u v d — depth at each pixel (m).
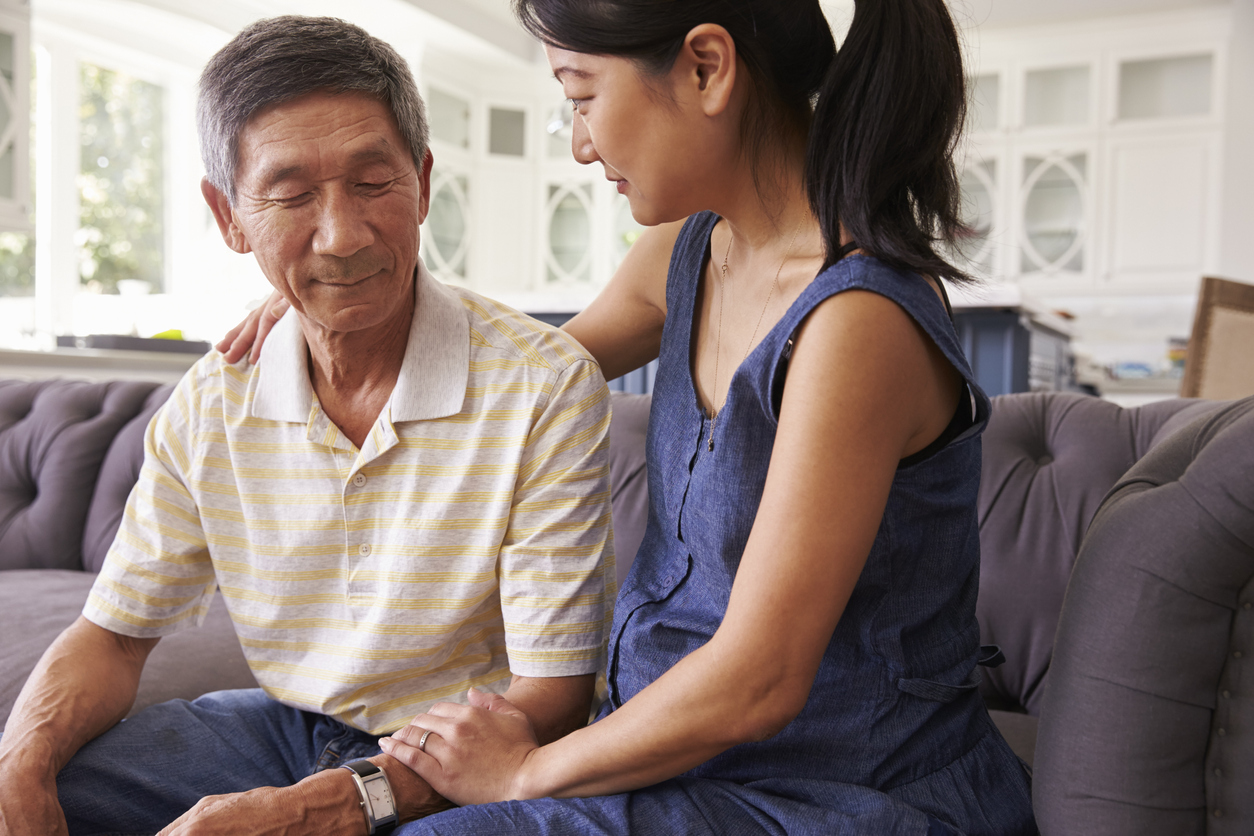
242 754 1.02
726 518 0.78
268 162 0.87
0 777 0.86
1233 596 0.70
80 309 4.52
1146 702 0.72
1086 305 5.71
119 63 4.82
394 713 1.01
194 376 1.05
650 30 0.70
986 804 0.81
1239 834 0.70
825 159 0.73
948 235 0.76
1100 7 5.13
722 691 0.69
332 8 4.97
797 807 0.74
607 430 1.01
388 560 0.98
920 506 0.77
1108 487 1.28
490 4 5.41
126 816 0.94
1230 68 5.08
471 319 1.02
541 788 0.77
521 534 0.96
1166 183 5.25
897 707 0.79
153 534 1.03
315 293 0.91
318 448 0.99
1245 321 2.84
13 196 3.70
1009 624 1.29
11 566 1.91
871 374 0.68
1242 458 0.68
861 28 0.71
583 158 0.80
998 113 5.54
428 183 1.02
